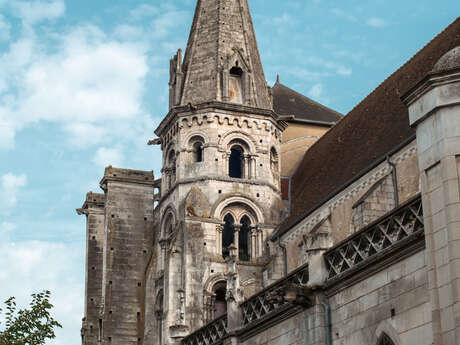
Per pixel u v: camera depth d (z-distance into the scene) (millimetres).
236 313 39844
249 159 64250
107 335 66250
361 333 29953
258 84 66688
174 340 48250
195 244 60438
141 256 69250
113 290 67750
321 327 31953
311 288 32531
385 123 54062
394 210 29047
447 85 27062
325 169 60594
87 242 74875
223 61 66312
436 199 26719
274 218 62844
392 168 47594
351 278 30781
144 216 70500
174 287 59375
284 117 67000
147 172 71938
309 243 33281
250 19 70562
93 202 76000
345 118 64062
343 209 52281
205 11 69500
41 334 45094
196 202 61719
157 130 68188
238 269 60625
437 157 26891
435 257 26375
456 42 50531
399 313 28031
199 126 64125
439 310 25906
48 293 46500
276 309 35781
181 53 67500
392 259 28641
